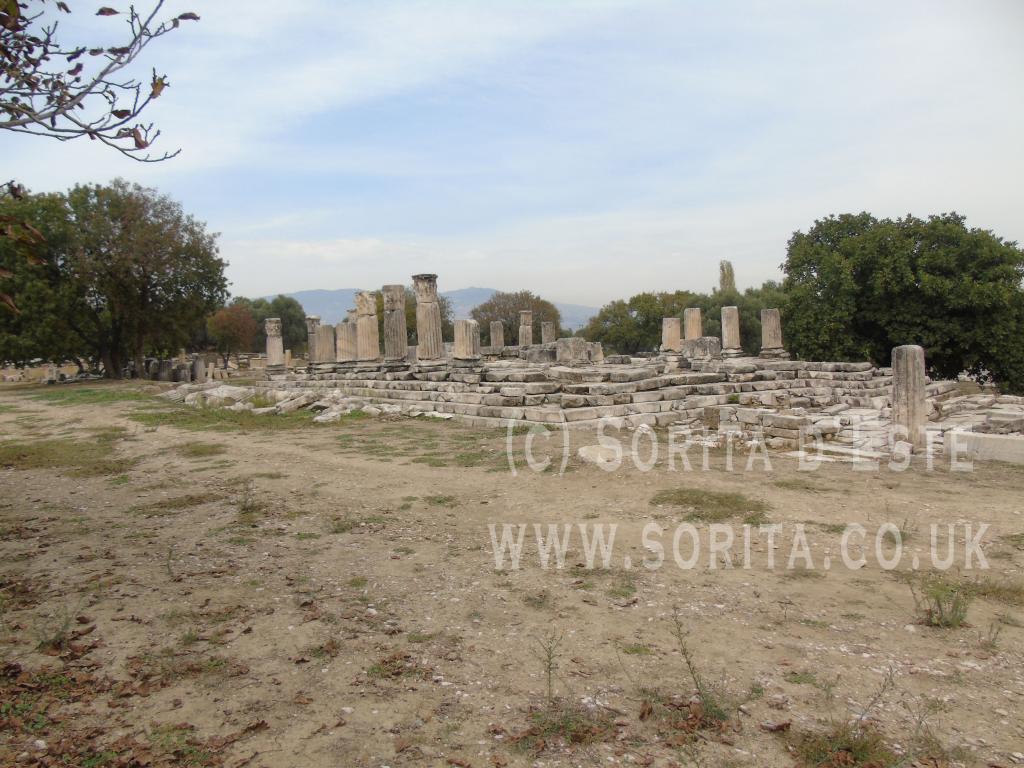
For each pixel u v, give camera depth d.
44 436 18.08
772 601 5.94
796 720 4.09
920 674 4.63
